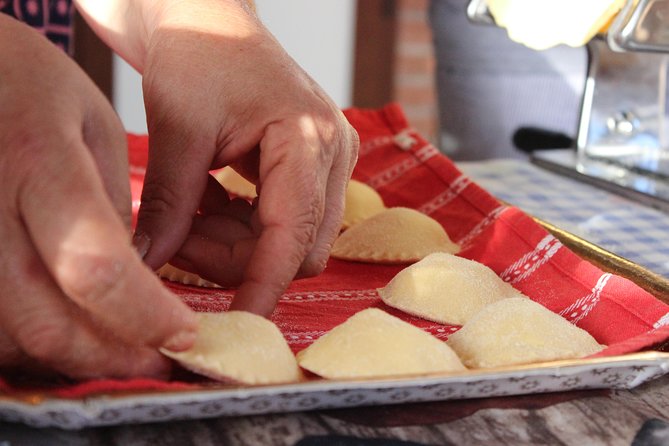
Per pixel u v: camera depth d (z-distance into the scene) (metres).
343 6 2.57
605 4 0.80
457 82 1.59
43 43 0.55
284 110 0.63
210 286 0.72
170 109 0.64
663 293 0.67
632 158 1.04
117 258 0.49
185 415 0.52
